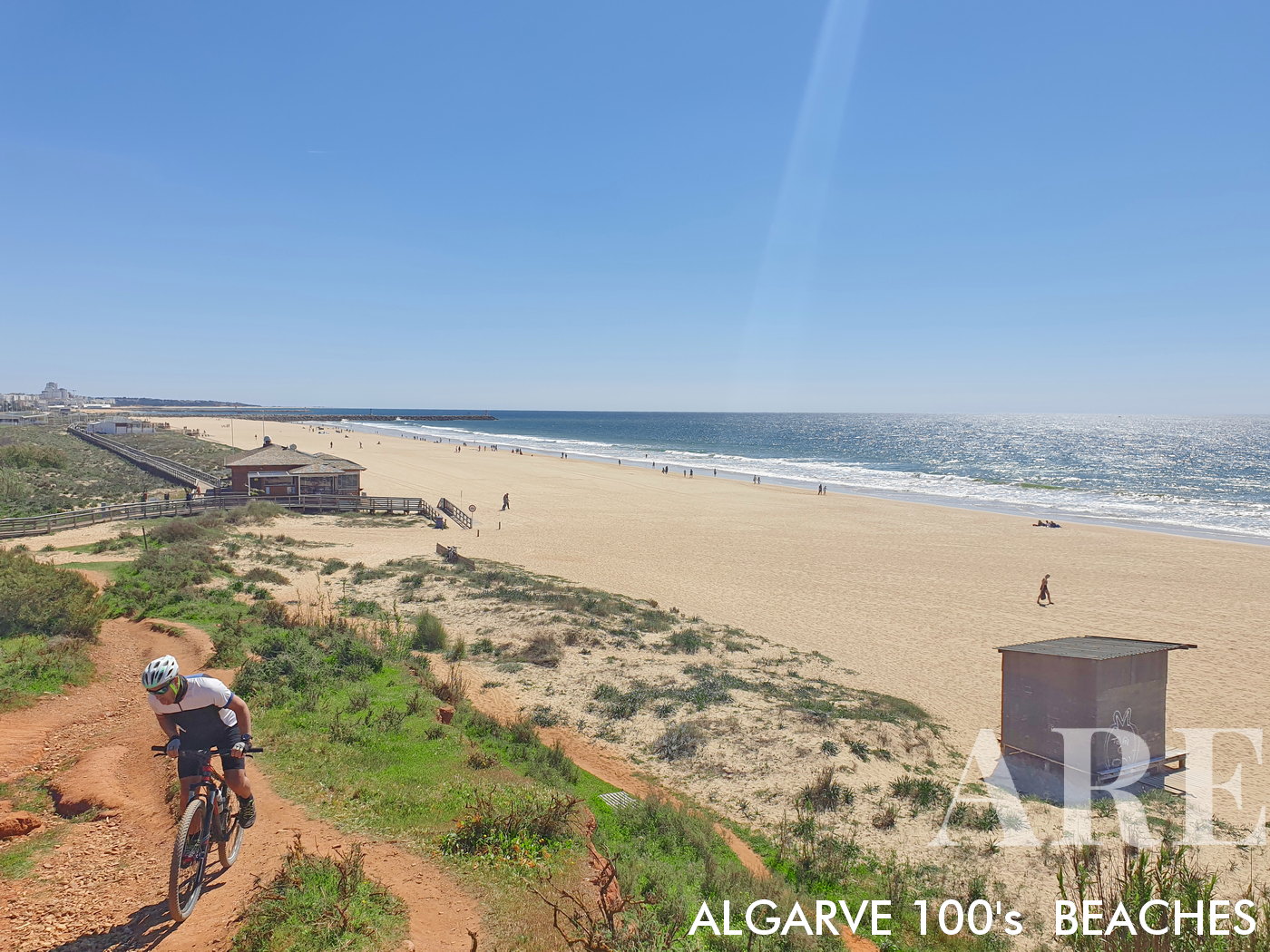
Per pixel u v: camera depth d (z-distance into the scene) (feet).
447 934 16.87
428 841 21.74
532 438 576.61
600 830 28.78
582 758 44.78
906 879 33.45
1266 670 74.64
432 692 45.47
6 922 15.94
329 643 51.08
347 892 17.10
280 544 121.19
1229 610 99.55
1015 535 158.81
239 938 15.23
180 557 86.84
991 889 32.86
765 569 122.42
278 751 27.66
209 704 17.26
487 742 38.81
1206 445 524.11
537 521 170.19
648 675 62.44
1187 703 65.21
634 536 152.87
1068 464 368.68
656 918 20.30
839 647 79.97
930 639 84.02
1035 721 48.88
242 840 19.66
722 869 29.07
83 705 32.32
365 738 31.35
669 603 98.58
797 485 263.08
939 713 60.49
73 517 121.80
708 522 172.65
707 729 50.52
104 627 50.57
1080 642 52.29
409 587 91.71
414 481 243.40
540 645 68.03
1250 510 204.95
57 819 21.25
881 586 111.96
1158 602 103.76
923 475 308.19
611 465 319.88
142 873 18.10
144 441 362.53
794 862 34.06
